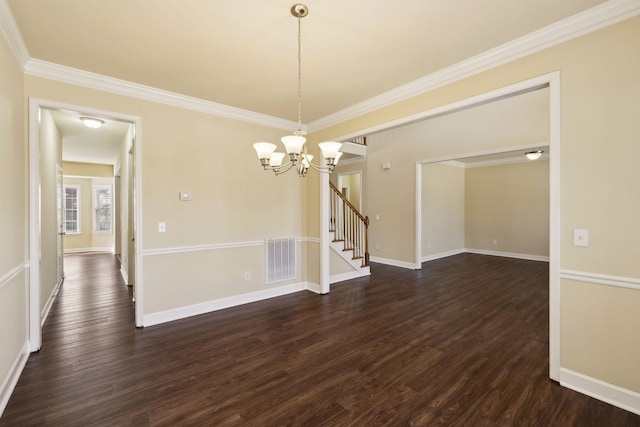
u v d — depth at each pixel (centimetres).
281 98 363
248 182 420
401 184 656
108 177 901
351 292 469
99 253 868
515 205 763
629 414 194
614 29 199
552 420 188
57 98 285
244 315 371
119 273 602
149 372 243
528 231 743
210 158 384
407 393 217
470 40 240
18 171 251
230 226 403
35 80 275
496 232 798
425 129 605
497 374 240
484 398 211
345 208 597
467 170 853
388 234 684
